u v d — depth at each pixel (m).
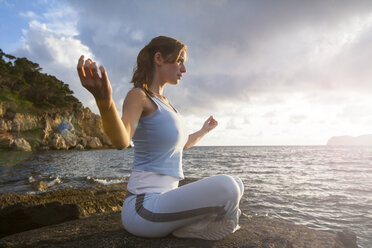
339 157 44.12
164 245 1.34
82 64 0.76
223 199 1.22
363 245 4.41
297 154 57.75
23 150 47.06
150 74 1.55
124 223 1.48
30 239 1.70
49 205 3.39
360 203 7.51
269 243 1.47
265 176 15.09
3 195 4.68
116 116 0.91
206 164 26.45
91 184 10.33
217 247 1.36
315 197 8.34
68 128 63.47
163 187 1.36
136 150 1.42
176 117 1.39
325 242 1.67
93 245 1.44
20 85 60.12
